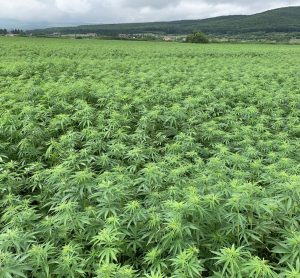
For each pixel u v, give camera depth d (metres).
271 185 6.04
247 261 4.25
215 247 4.84
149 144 9.58
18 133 9.38
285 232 4.94
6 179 7.23
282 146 8.20
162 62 26.28
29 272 4.60
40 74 18.56
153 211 5.28
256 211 5.09
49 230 5.13
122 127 9.89
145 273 4.33
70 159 7.57
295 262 4.38
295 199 5.23
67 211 5.10
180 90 13.86
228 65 25.47
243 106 12.88
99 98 12.57
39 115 10.09
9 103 11.11
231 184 5.52
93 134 8.81
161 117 10.50
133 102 11.73
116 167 7.02
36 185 7.05
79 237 5.14
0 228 5.87
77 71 19.67
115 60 26.75
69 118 10.30
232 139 9.59
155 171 6.45
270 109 12.21
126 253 5.06
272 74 19.84
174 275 4.12
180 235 4.59
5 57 27.00
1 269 4.08
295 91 14.84
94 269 4.59
